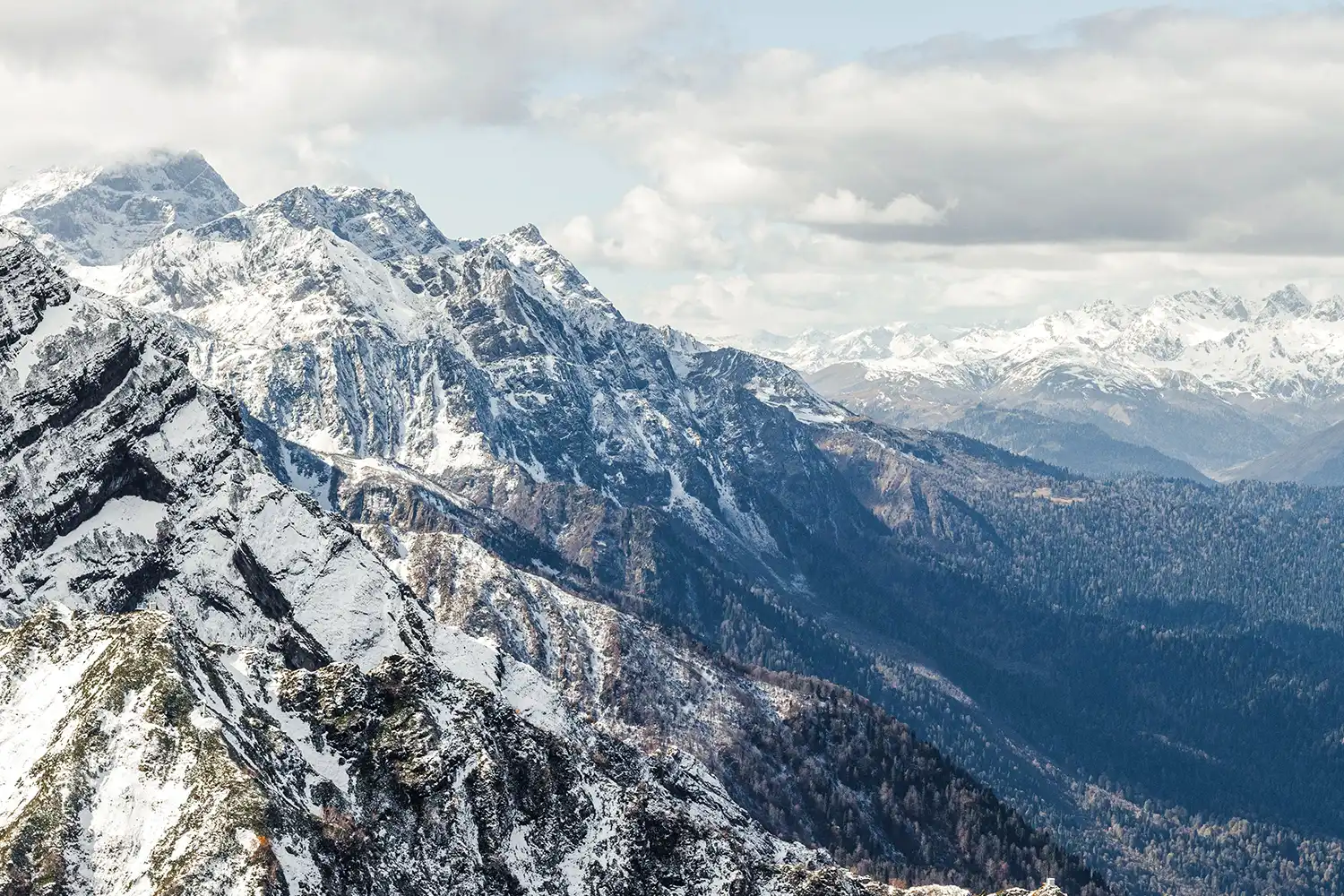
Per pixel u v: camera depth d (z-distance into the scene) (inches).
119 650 5556.1
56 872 4913.9
